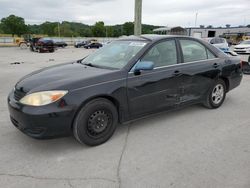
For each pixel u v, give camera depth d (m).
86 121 3.37
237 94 6.51
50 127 3.13
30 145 3.56
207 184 2.69
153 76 3.94
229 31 53.81
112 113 3.62
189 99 4.59
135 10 7.82
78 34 110.50
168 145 3.59
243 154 3.33
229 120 4.58
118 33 114.81
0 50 33.91
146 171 2.94
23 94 3.32
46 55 23.42
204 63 4.74
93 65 4.15
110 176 2.84
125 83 3.65
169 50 4.29
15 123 3.43
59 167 3.03
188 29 50.84
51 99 3.13
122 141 3.71
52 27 115.75
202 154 3.33
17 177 2.82
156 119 4.61
